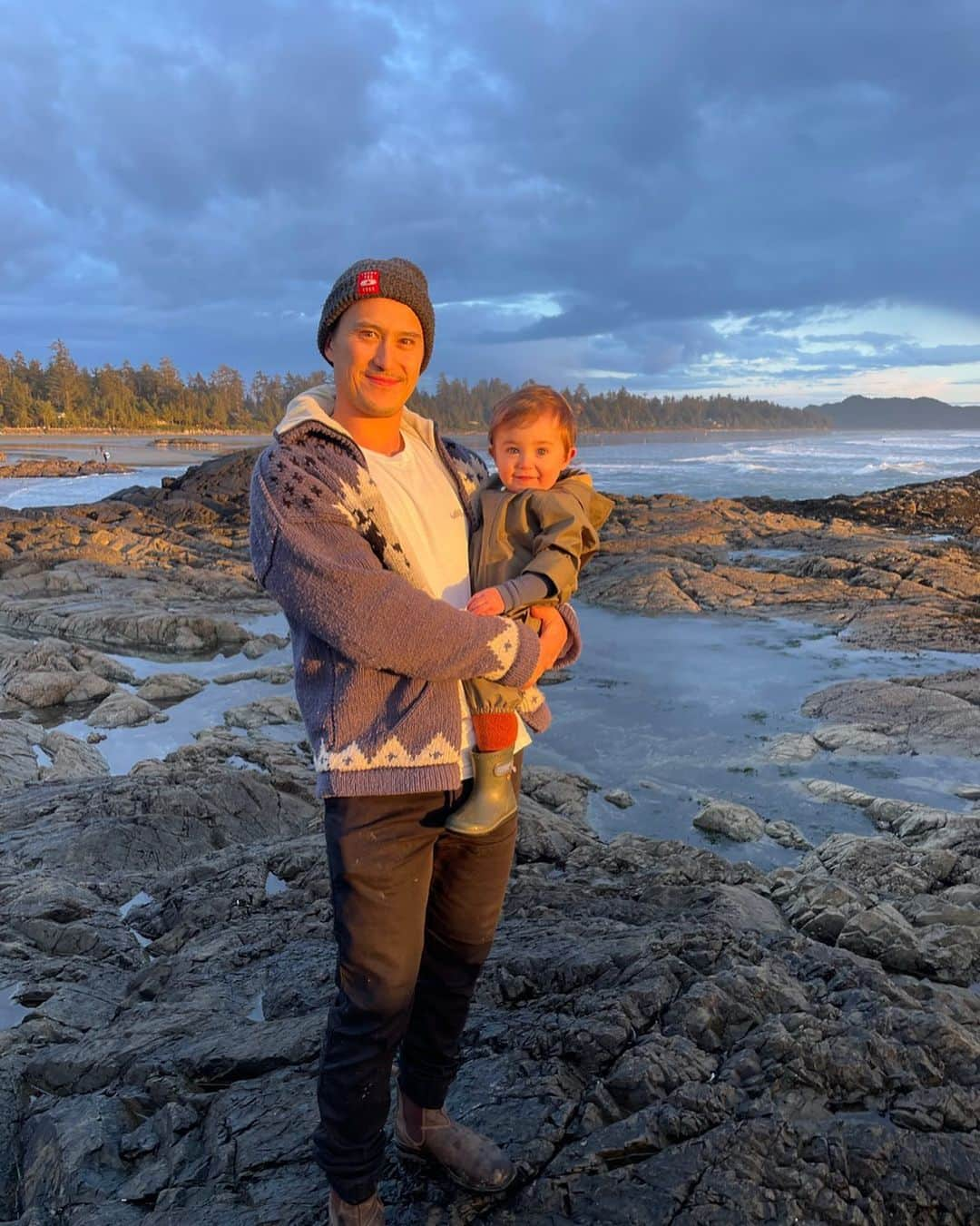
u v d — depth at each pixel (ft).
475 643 5.88
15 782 23.86
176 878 16.02
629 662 35.01
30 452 262.88
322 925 13.28
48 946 14.08
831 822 21.12
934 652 35.65
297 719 29.30
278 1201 7.41
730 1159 7.36
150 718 30.27
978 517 72.79
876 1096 8.09
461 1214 7.10
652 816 21.62
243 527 77.25
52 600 46.78
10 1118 9.66
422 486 6.70
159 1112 9.01
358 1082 6.30
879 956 13.25
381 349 6.31
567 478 7.05
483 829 6.33
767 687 31.71
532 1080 8.37
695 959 10.44
